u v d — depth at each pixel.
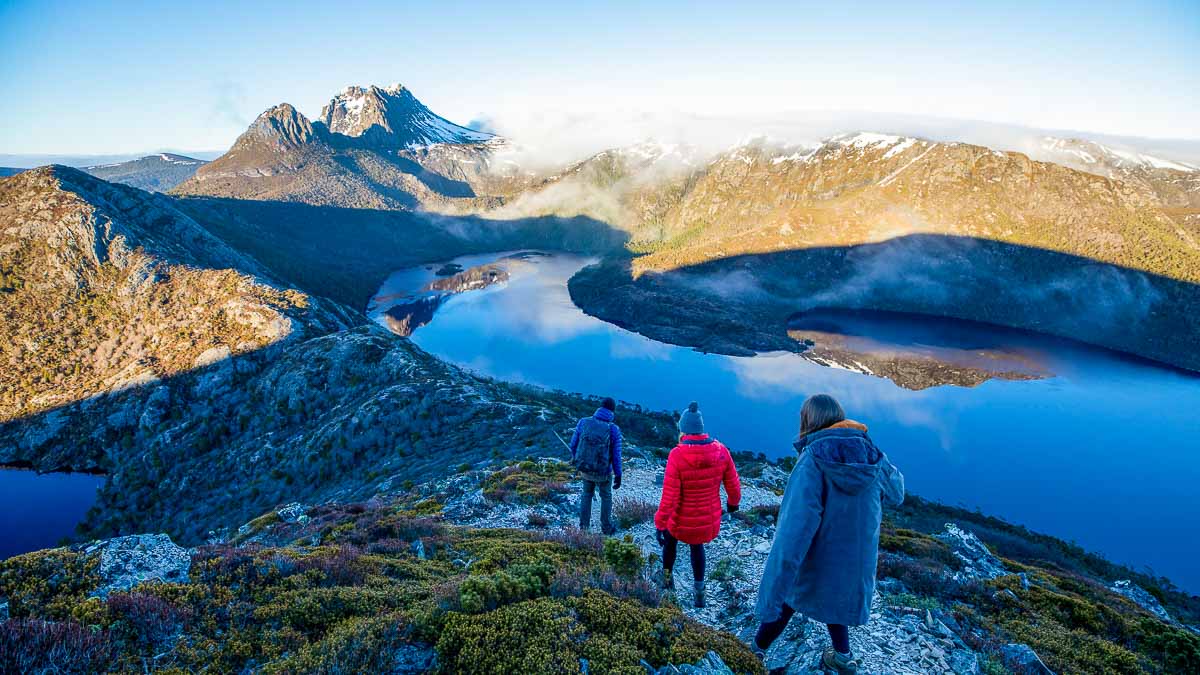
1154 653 8.11
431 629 5.68
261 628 5.94
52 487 99.75
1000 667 6.48
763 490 21.34
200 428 100.00
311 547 10.16
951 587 9.20
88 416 112.00
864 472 5.04
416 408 72.94
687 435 7.63
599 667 5.23
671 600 7.73
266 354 113.81
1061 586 13.06
